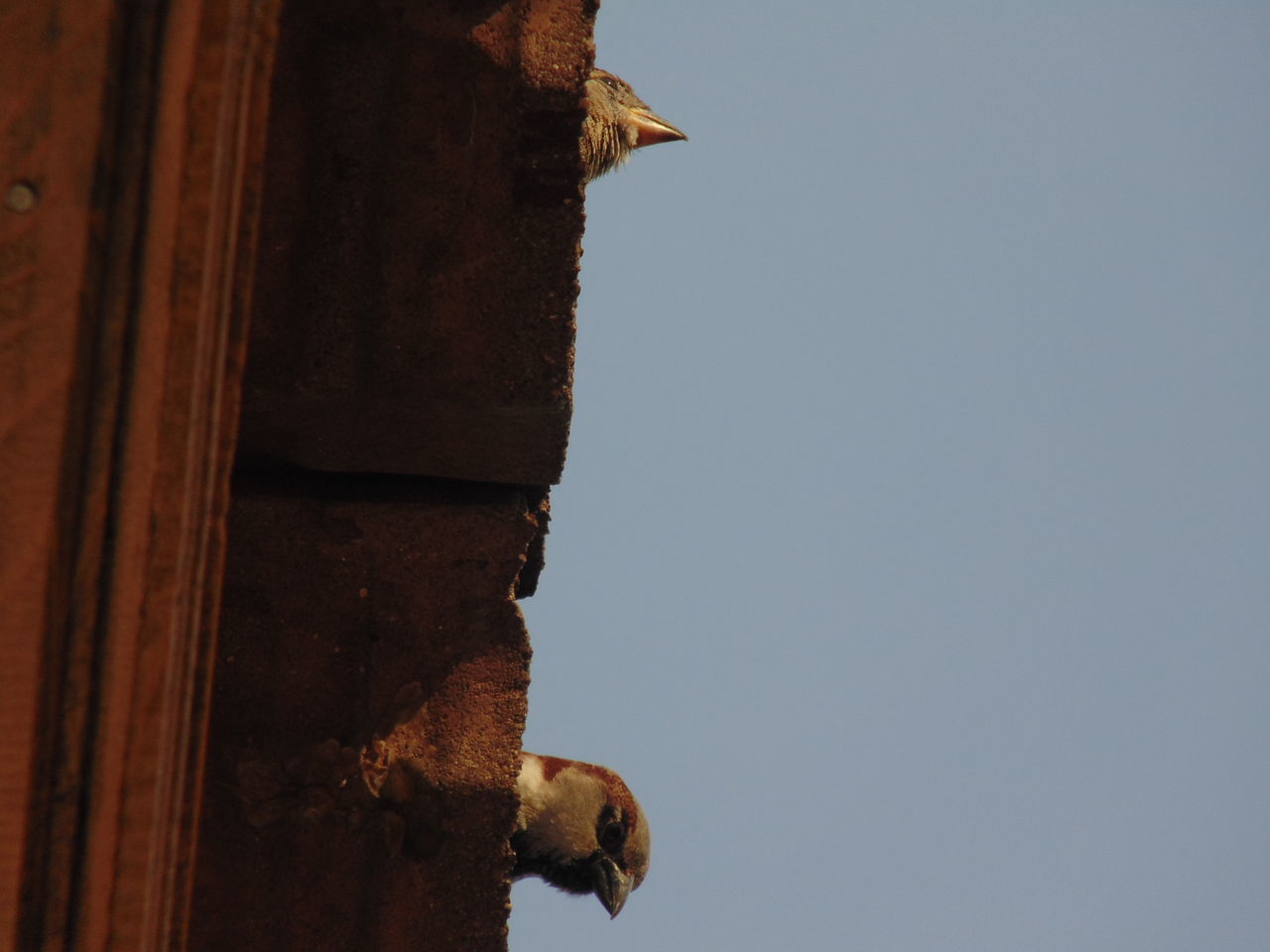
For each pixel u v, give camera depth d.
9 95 3.22
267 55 3.61
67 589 3.48
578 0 6.26
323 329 6.16
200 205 3.49
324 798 6.36
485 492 6.79
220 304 3.67
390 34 6.11
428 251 6.19
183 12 3.33
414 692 6.54
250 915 6.27
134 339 3.45
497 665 6.66
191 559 3.76
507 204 6.21
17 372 3.33
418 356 6.21
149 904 3.83
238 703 6.39
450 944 6.41
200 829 6.27
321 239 6.13
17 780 3.46
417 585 6.61
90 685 3.57
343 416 6.26
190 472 3.66
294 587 6.50
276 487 6.56
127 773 3.70
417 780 6.46
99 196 3.33
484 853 6.50
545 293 6.24
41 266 3.30
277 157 6.08
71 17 3.23
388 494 6.66
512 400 6.24
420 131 6.15
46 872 3.60
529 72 6.17
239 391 3.86
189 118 3.41
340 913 6.34
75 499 3.46
